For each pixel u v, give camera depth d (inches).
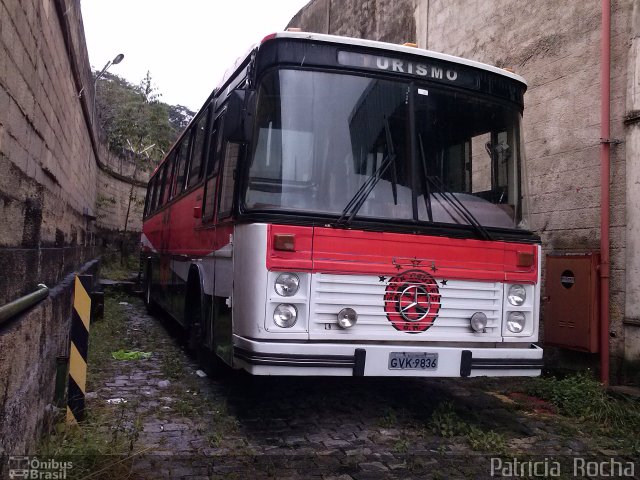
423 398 227.3
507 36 307.6
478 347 180.2
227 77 229.3
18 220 140.3
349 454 164.7
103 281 590.9
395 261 171.2
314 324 163.8
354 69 182.2
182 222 301.1
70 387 173.9
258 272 161.2
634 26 230.4
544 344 261.4
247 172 172.2
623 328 231.5
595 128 250.1
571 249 259.6
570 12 265.7
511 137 201.6
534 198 282.8
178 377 241.1
